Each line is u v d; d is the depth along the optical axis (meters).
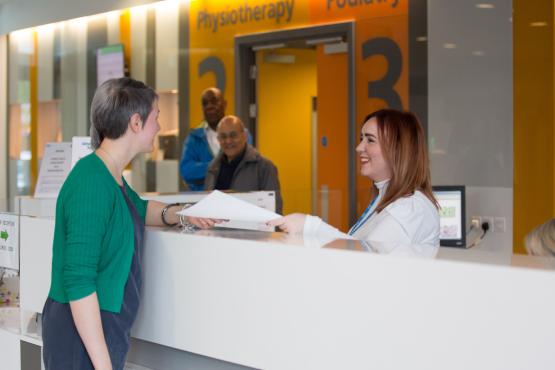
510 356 1.42
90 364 1.94
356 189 5.88
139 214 2.27
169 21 7.44
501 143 5.02
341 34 6.00
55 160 3.55
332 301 1.71
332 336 1.71
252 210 2.01
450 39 5.27
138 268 2.04
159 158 7.58
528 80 4.88
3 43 9.62
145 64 7.73
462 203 4.64
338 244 1.79
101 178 1.92
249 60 6.88
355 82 5.86
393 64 5.62
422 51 5.44
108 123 2.00
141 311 2.18
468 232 5.07
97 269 1.93
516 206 4.95
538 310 1.39
